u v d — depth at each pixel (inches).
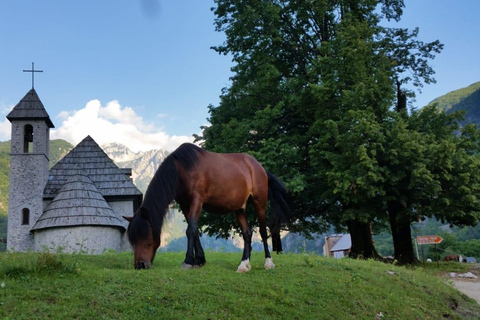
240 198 337.7
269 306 259.9
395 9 992.9
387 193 779.4
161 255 480.4
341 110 807.1
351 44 813.9
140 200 1311.5
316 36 984.3
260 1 937.5
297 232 1006.4
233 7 985.5
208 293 260.5
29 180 1181.7
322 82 823.1
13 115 1198.9
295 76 975.6
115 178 1267.2
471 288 583.5
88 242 993.5
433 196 740.7
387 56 933.8
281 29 962.1
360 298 311.9
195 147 328.8
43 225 995.3
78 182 1087.6
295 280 317.7
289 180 810.8
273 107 921.5
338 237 2844.5
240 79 981.8
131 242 307.9
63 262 295.4
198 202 315.3
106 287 247.1
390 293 344.5
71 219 999.0
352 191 724.7
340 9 947.3
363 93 753.0
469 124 808.3
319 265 385.1
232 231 1007.6
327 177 784.9
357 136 714.8
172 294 247.8
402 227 853.2
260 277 314.3
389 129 764.0
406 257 856.9
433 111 821.2
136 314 219.9
